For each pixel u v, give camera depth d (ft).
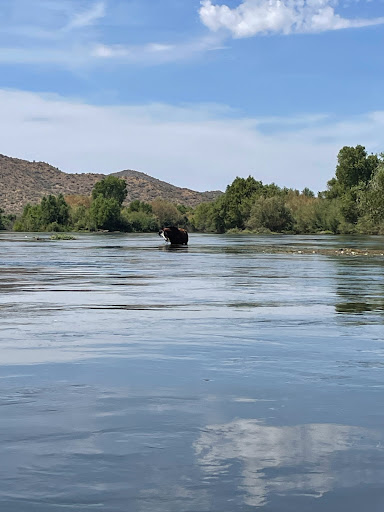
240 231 490.08
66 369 25.22
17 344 30.66
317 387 22.41
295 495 13.46
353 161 472.44
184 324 37.42
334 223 431.43
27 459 15.38
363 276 78.23
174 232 204.23
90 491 13.61
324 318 40.11
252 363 26.40
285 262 110.93
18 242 233.76
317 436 17.13
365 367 25.67
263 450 16.07
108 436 17.06
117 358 27.32
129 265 100.53
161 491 13.62
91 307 45.65
